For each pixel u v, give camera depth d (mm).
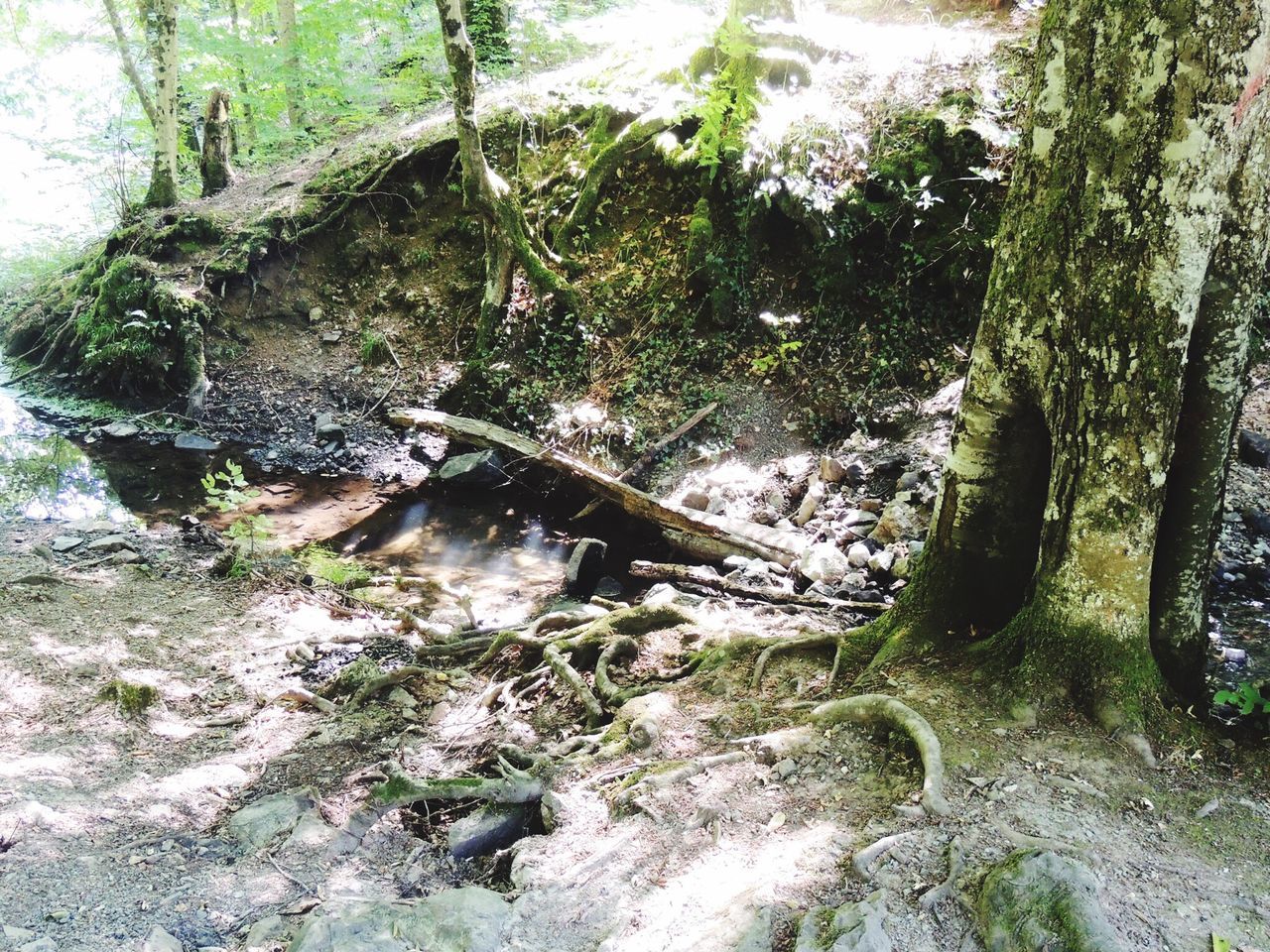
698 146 10445
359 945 2797
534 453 9234
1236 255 3389
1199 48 3129
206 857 3559
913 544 6996
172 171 13578
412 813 3947
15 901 3105
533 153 12141
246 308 12078
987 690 3881
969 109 9664
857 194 9648
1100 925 2621
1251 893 2895
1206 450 3602
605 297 10500
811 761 3695
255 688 5375
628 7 13578
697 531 7855
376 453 10312
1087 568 3670
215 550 7660
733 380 9695
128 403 11609
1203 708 3912
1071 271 3516
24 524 8055
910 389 9148
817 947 2621
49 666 5184
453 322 11500
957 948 2693
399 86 15016
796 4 10922
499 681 5418
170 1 12984
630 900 3047
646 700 4395
